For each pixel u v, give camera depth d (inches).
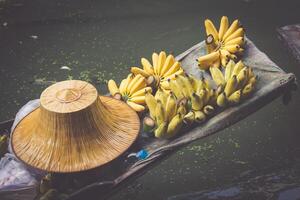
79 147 146.2
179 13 300.7
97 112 150.9
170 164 200.7
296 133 215.0
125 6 307.1
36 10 299.1
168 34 283.9
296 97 234.4
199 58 186.5
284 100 182.2
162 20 294.8
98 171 150.1
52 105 146.9
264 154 204.8
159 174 196.4
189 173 196.5
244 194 186.4
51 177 146.5
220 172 196.7
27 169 152.9
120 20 295.3
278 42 273.1
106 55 267.4
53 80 247.8
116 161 156.6
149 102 168.4
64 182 146.6
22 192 150.4
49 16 295.6
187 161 202.1
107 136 152.1
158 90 174.2
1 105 231.1
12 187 149.9
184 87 174.7
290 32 271.7
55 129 146.3
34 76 250.4
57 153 145.7
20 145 151.6
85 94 151.5
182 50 271.9
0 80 246.8
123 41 278.1
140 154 157.8
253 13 298.7
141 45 275.4
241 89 172.4
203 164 200.5
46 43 274.8
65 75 251.8
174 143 160.7
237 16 296.2
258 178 193.3
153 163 155.6
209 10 302.2
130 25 291.0
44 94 152.5
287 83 176.4
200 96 167.0
